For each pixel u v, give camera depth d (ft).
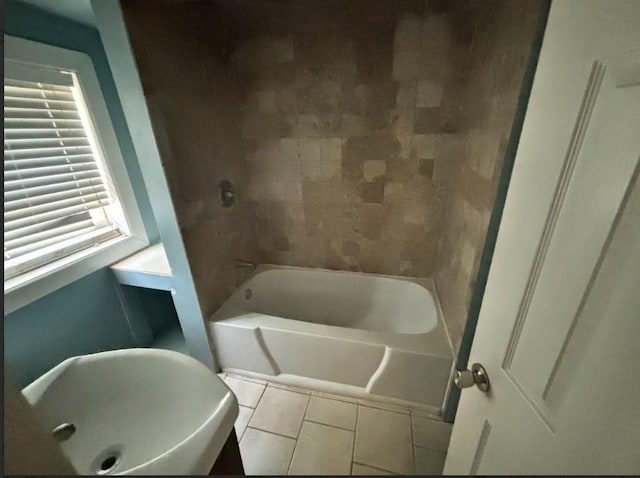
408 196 5.93
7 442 1.05
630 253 1.11
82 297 4.95
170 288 5.13
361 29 4.83
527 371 1.68
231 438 2.96
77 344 4.93
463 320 4.00
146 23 3.65
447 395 4.46
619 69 1.15
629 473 1.08
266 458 4.13
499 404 1.92
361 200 6.20
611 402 1.17
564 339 1.40
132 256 5.74
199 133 4.82
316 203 6.46
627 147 1.12
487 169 3.54
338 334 4.80
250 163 6.36
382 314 6.60
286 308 7.09
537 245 1.62
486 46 3.87
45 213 4.47
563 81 1.48
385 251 6.57
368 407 4.83
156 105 3.89
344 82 5.27
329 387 5.11
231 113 5.74
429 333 4.77
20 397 1.10
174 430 2.84
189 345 5.62
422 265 6.49
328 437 4.39
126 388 3.16
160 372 3.17
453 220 5.10
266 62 5.40
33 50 3.99
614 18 1.19
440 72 4.85
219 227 5.54
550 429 1.46
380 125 5.47
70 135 4.73
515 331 1.80
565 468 1.35
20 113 4.04
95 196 5.23
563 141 1.45
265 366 5.31
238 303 5.82
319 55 5.16
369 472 3.96
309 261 7.13
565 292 1.41
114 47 3.49
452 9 4.40
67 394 2.91
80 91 4.78
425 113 5.19
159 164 4.05
